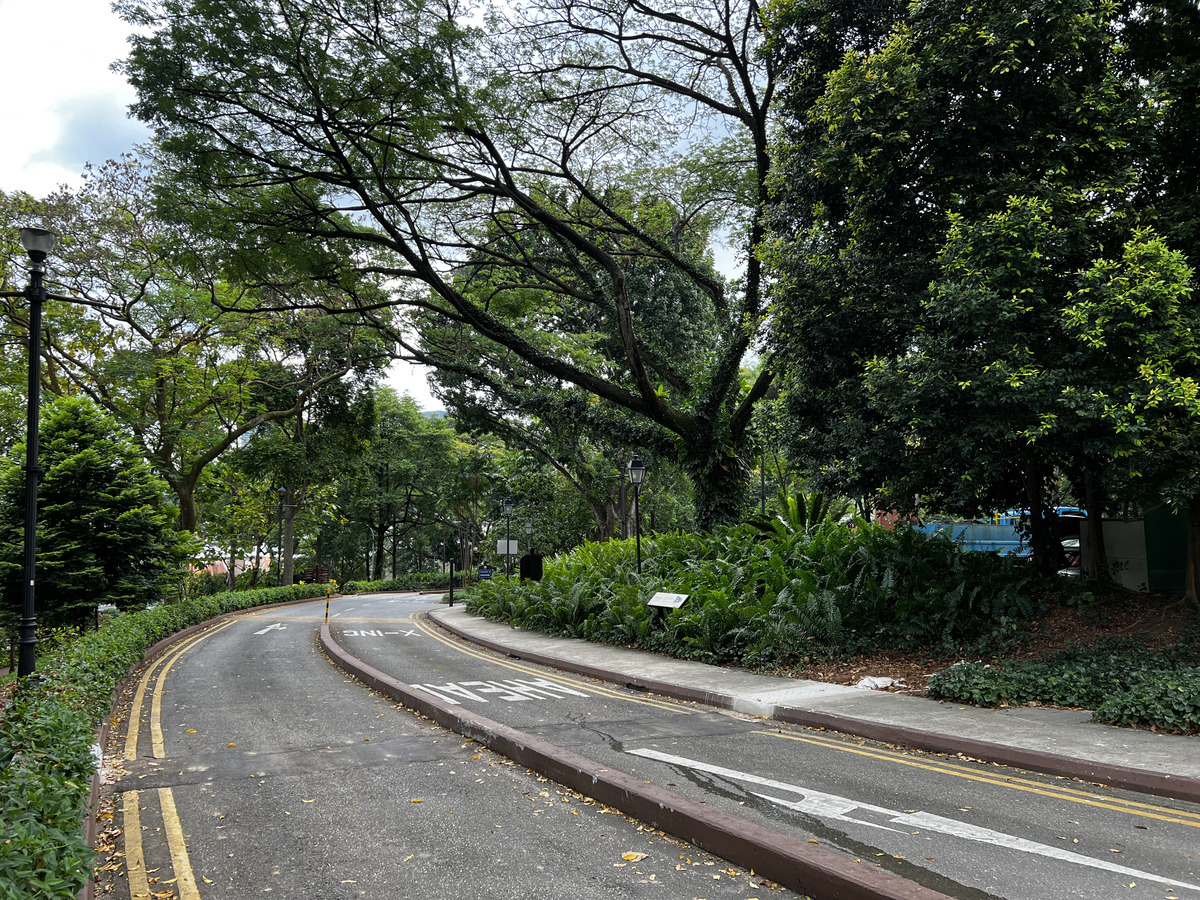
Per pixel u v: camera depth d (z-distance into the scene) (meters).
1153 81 9.58
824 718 8.25
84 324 25.72
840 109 10.71
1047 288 9.47
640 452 23.72
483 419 31.81
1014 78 9.62
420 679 12.10
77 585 16.69
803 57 13.48
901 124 10.20
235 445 39.12
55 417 17.73
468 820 5.34
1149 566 11.76
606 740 7.63
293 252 16.55
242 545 45.19
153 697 10.81
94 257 24.48
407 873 4.39
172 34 13.36
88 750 5.80
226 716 9.38
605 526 37.56
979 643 10.62
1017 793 5.75
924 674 10.34
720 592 13.13
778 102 13.98
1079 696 8.43
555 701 10.05
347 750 7.52
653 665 12.57
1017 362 8.90
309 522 48.22
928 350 9.59
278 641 18.77
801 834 4.80
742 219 21.53
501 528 46.72
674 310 30.45
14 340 24.64
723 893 4.09
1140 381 8.39
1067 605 11.16
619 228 22.95
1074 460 10.38
